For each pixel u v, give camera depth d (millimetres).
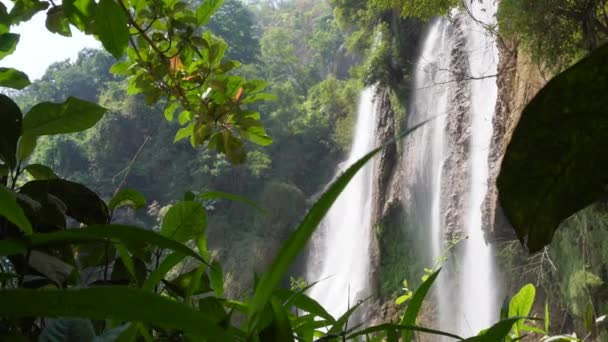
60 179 818
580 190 413
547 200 413
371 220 25266
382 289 22641
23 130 789
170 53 1724
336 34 55500
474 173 18453
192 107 1712
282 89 44812
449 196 19344
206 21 1712
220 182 38938
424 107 21797
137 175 41906
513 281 14367
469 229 18156
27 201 704
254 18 75000
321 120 42438
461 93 19375
